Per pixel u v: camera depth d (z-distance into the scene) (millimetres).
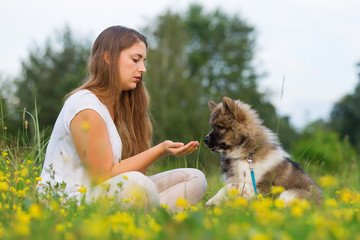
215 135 5414
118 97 3971
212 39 42844
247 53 42156
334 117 44656
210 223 2660
